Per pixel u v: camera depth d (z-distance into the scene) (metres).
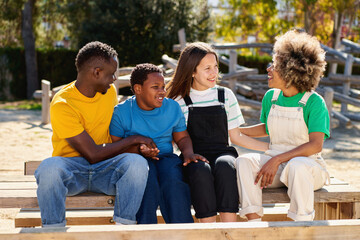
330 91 8.55
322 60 2.69
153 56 18.69
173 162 2.66
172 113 2.81
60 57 18.45
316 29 20.58
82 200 2.46
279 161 2.56
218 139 2.87
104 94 2.76
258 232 1.98
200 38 19.61
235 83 10.50
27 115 11.84
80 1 19.36
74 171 2.46
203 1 19.64
